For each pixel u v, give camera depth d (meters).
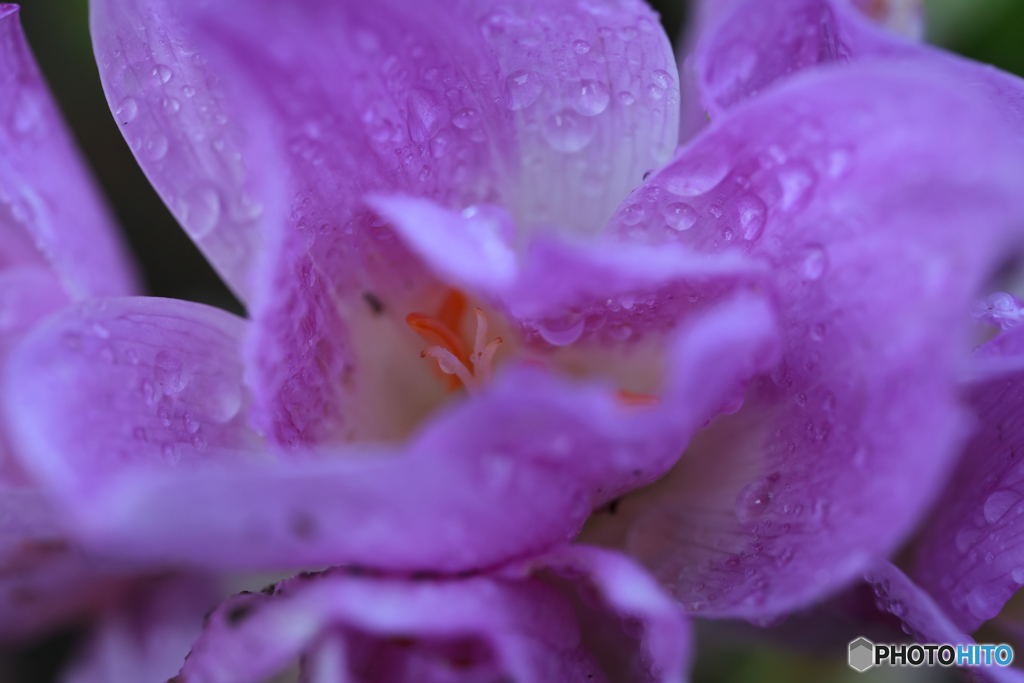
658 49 0.13
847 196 0.12
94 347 0.13
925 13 0.16
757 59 0.13
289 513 0.11
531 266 0.12
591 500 0.13
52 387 0.12
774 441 0.13
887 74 0.12
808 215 0.12
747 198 0.13
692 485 0.13
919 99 0.12
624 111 0.13
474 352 0.14
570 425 0.12
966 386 0.13
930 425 0.12
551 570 0.13
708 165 0.12
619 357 0.13
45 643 0.15
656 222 0.13
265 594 0.12
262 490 0.11
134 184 0.17
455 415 0.11
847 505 0.12
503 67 0.13
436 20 0.13
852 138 0.12
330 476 0.11
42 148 0.14
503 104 0.13
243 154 0.13
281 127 0.12
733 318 0.12
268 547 0.12
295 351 0.13
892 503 0.12
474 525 0.12
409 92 0.13
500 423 0.11
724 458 0.13
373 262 0.13
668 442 0.12
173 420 0.13
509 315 0.13
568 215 0.14
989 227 0.12
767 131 0.12
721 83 0.13
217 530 0.11
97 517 0.11
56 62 0.17
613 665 0.13
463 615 0.12
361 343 0.14
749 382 0.13
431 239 0.12
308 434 0.13
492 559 0.12
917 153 0.12
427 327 0.14
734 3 0.13
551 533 0.12
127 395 0.13
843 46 0.13
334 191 0.13
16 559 0.14
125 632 0.15
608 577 0.12
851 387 0.12
